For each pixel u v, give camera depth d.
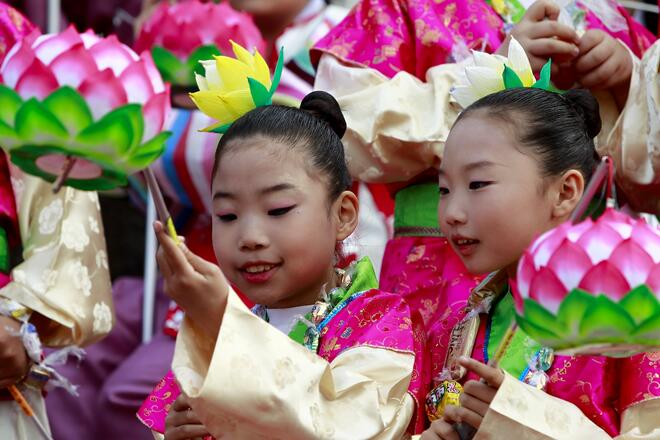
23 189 8.08
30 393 7.70
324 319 6.18
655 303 4.48
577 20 7.97
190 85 7.55
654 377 5.68
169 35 7.87
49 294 7.71
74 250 7.91
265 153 6.02
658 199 7.24
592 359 5.83
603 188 6.21
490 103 6.02
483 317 6.24
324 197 6.14
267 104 6.29
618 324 4.50
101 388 10.12
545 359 5.92
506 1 8.17
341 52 8.10
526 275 4.68
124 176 4.68
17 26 8.37
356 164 7.60
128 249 12.71
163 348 9.98
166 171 9.66
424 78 7.98
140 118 4.50
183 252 5.08
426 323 7.29
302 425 5.24
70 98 4.39
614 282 4.48
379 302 6.16
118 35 12.71
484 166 5.86
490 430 5.32
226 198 6.04
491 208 5.82
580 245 4.56
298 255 6.00
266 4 10.12
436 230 7.54
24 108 4.37
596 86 7.40
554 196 5.93
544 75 6.44
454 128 6.04
